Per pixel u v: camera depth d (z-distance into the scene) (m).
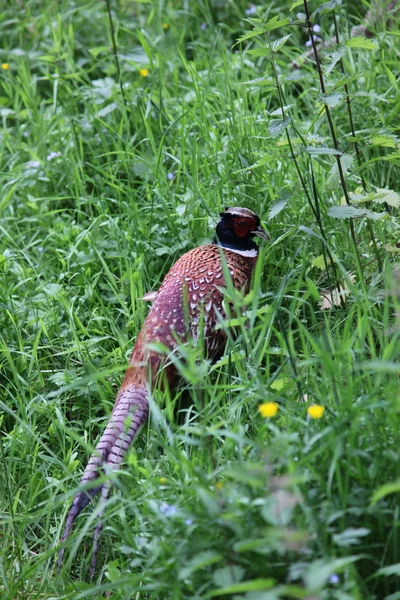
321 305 7.53
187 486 5.60
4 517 6.31
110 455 6.23
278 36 11.52
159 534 5.25
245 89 9.74
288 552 4.85
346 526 5.00
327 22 11.09
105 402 7.04
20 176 9.93
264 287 7.93
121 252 8.47
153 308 7.20
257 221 7.68
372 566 5.05
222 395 6.27
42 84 11.88
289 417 5.62
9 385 7.63
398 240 7.73
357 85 9.59
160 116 9.61
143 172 9.34
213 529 5.02
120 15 12.16
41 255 9.09
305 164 8.79
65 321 8.23
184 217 8.57
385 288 6.86
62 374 7.46
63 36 11.72
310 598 4.18
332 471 4.91
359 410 5.22
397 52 9.89
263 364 7.39
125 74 11.11
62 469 6.74
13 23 12.56
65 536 5.85
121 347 7.55
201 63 10.91
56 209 10.04
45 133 10.43
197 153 9.16
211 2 12.19
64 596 5.71
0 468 6.76
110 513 5.86
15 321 7.98
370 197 7.22
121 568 5.85
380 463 5.13
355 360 6.13
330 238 8.20
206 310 7.11
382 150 9.05
